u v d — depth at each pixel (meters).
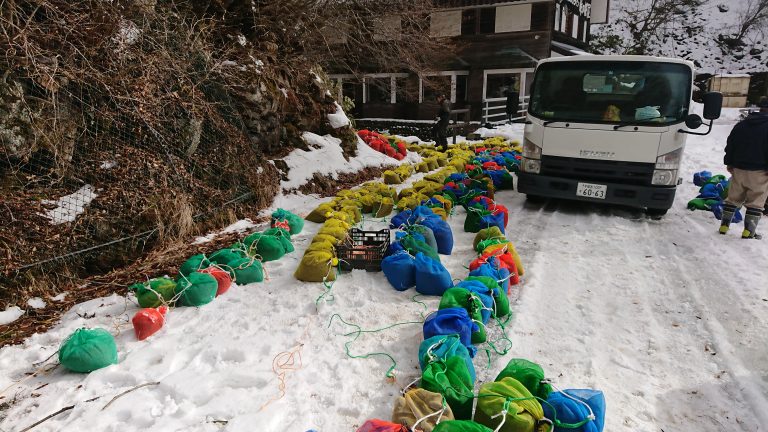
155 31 6.84
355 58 14.65
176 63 6.94
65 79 5.50
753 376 3.48
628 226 7.08
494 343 3.88
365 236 5.82
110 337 3.60
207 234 6.50
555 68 7.68
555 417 2.69
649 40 42.75
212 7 9.18
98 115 5.86
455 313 3.64
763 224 7.19
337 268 5.21
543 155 7.69
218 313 4.30
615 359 3.69
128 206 5.63
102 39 5.96
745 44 41.03
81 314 4.29
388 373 3.43
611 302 4.62
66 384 3.34
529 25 21.38
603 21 28.98
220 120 7.54
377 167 11.45
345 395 3.23
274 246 5.52
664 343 3.91
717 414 3.11
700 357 3.71
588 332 4.06
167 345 3.80
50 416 3.00
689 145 16.30
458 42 22.33
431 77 21.62
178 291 4.38
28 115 5.12
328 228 5.76
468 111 20.77
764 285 4.93
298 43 11.58
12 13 5.04
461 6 21.80
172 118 6.61
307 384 3.35
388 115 24.25
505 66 22.00
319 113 11.25
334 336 3.94
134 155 6.04
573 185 7.52
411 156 13.66
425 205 7.30
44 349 3.74
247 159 7.86
